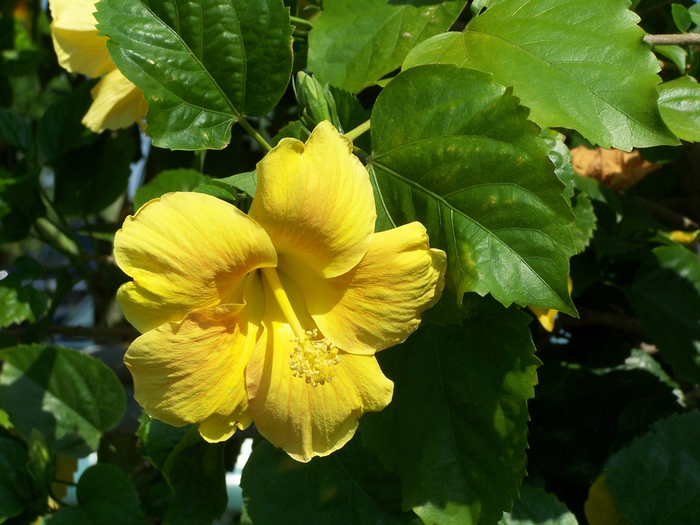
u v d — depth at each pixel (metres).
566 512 0.41
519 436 0.35
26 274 0.49
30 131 0.52
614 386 0.48
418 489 0.36
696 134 0.38
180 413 0.32
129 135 0.57
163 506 0.45
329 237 0.32
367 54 0.39
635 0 0.40
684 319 0.47
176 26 0.35
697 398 0.53
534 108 0.34
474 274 0.33
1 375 0.44
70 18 0.42
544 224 0.32
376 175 0.35
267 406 0.33
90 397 0.45
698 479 0.41
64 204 0.53
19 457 0.43
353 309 0.34
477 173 0.33
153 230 0.30
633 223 0.49
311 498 0.39
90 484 0.42
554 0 0.36
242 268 0.32
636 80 0.34
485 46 0.36
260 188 0.31
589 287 0.50
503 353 0.36
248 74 0.36
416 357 0.37
